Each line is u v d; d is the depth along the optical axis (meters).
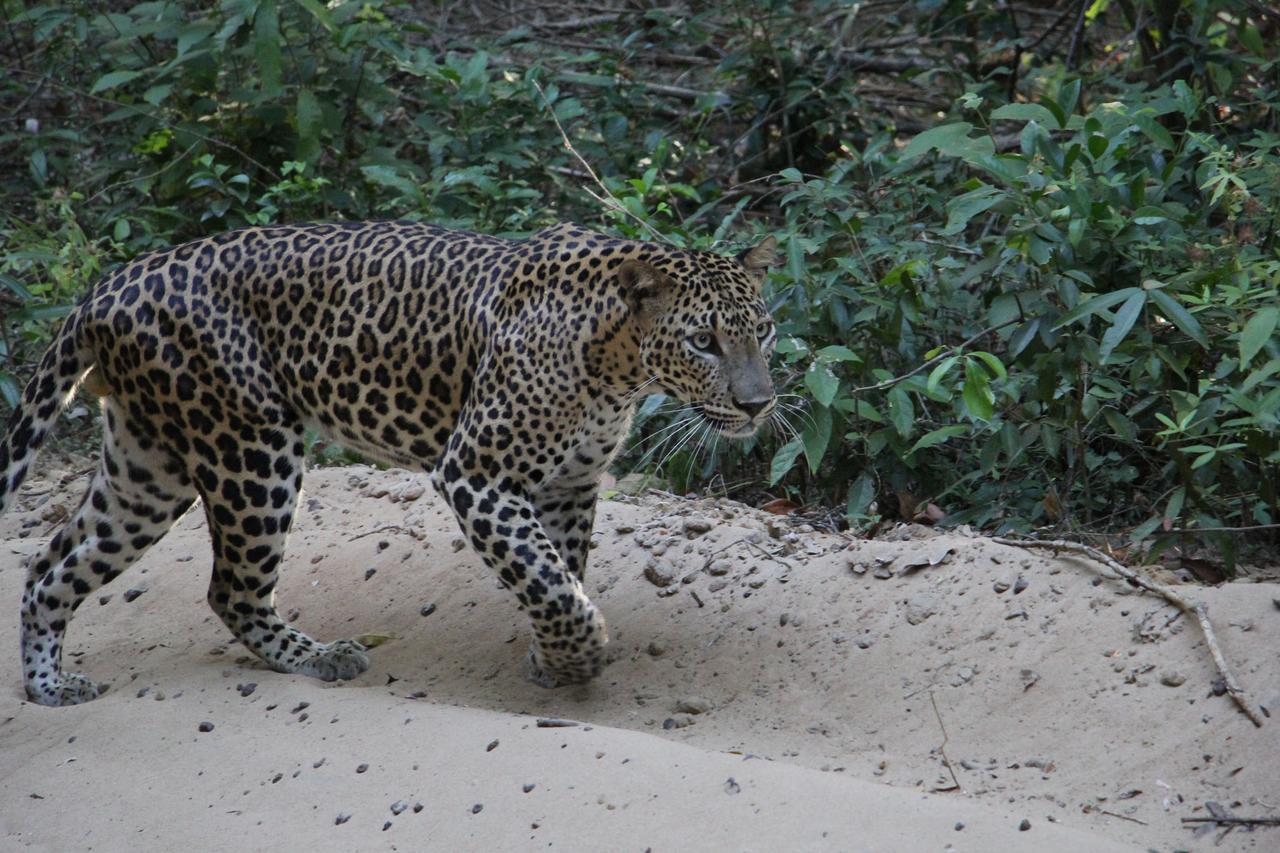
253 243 9.65
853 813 7.18
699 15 19.28
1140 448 10.98
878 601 9.53
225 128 16.20
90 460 14.24
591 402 9.10
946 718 8.54
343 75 16.75
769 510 12.01
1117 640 8.65
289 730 8.86
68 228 14.70
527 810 7.60
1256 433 9.78
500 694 9.55
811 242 12.20
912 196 13.46
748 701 9.08
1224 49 16.33
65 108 19.98
